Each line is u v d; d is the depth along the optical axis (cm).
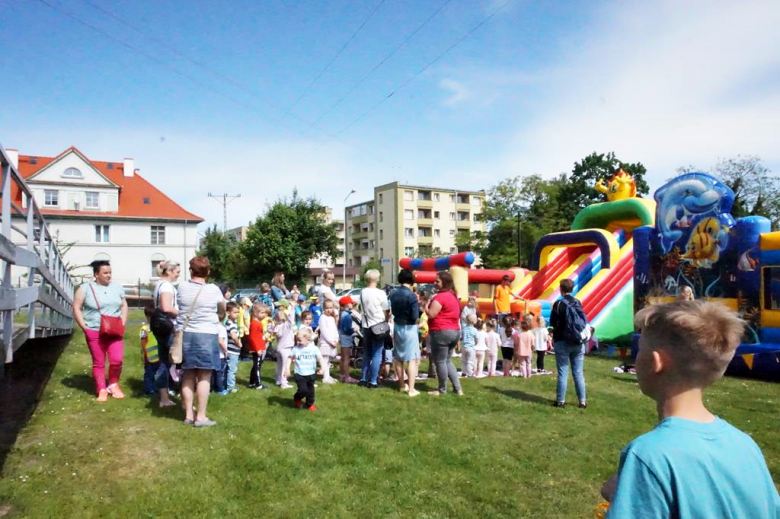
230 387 826
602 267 1633
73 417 610
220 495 447
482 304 1669
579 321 748
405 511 438
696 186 1260
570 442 603
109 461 495
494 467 527
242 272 5266
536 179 5416
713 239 1205
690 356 171
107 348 712
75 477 458
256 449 547
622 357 1325
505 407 748
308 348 718
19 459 484
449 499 458
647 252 1390
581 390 756
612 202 1766
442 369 820
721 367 171
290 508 433
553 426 662
